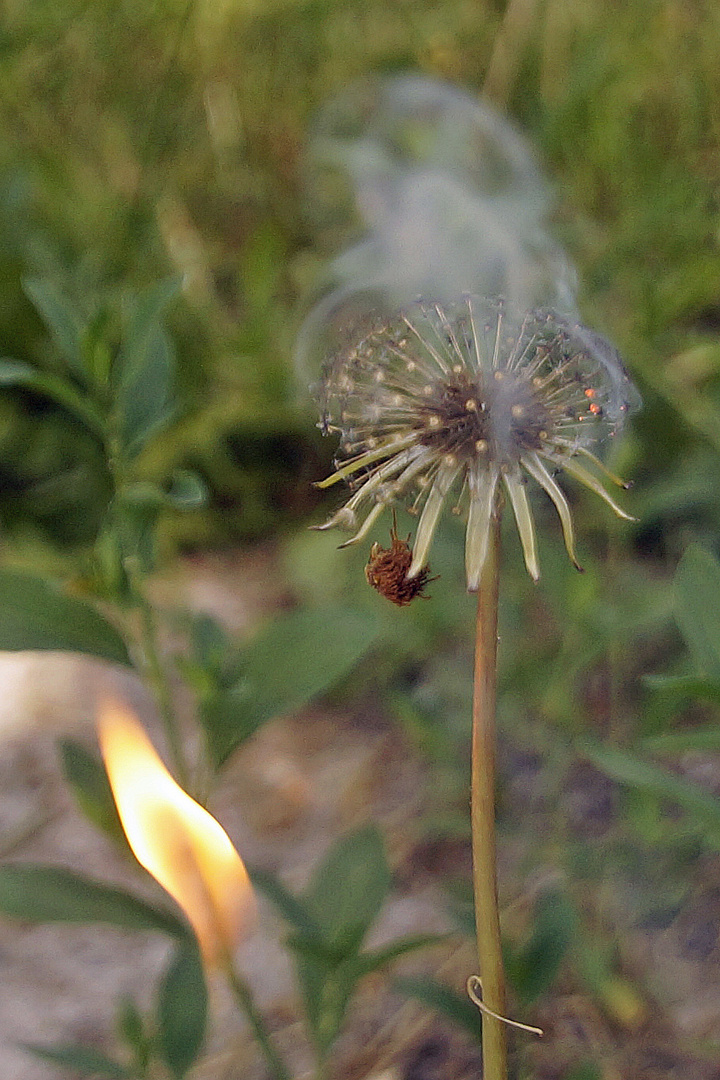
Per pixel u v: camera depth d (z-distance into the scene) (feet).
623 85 3.21
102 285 3.19
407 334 1.13
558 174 3.14
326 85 3.46
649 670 2.24
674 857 1.74
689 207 2.97
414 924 1.83
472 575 1.09
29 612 1.31
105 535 1.34
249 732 1.31
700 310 3.01
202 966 1.38
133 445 1.36
